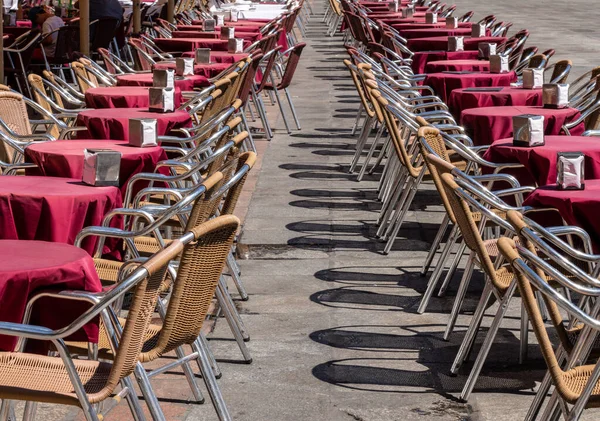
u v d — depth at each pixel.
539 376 4.81
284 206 8.36
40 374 3.31
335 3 25.75
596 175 5.68
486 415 4.36
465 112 7.40
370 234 7.52
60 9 14.80
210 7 18.59
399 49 12.78
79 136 7.36
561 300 3.29
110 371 3.22
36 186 4.70
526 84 8.45
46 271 3.38
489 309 5.78
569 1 37.12
